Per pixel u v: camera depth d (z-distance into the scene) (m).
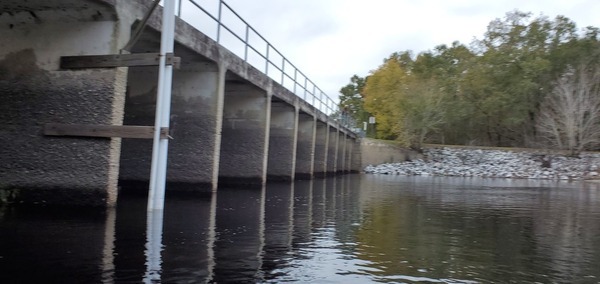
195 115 13.32
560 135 47.22
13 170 9.01
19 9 8.95
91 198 8.75
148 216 8.48
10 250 5.54
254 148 17.48
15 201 8.96
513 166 43.19
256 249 6.25
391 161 46.62
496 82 52.56
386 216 10.41
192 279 4.68
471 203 14.28
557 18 53.53
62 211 8.53
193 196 12.59
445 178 35.44
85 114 8.81
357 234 7.87
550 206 14.19
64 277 4.58
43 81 9.00
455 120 52.50
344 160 40.56
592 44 51.31
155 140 8.78
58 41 9.00
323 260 5.84
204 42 12.10
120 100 8.95
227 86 16.72
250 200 12.57
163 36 8.82
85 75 8.86
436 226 9.10
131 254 5.59
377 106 58.09
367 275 5.23
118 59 8.71
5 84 9.11
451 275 5.39
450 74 58.75
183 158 13.28
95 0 8.41
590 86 46.31
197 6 11.52
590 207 14.03
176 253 5.75
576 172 40.47
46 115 8.95
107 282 4.47
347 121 41.66
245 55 15.18
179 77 13.45
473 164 44.81
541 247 7.28
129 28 9.27
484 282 5.16
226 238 6.90
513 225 9.66
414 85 48.09
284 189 17.41
